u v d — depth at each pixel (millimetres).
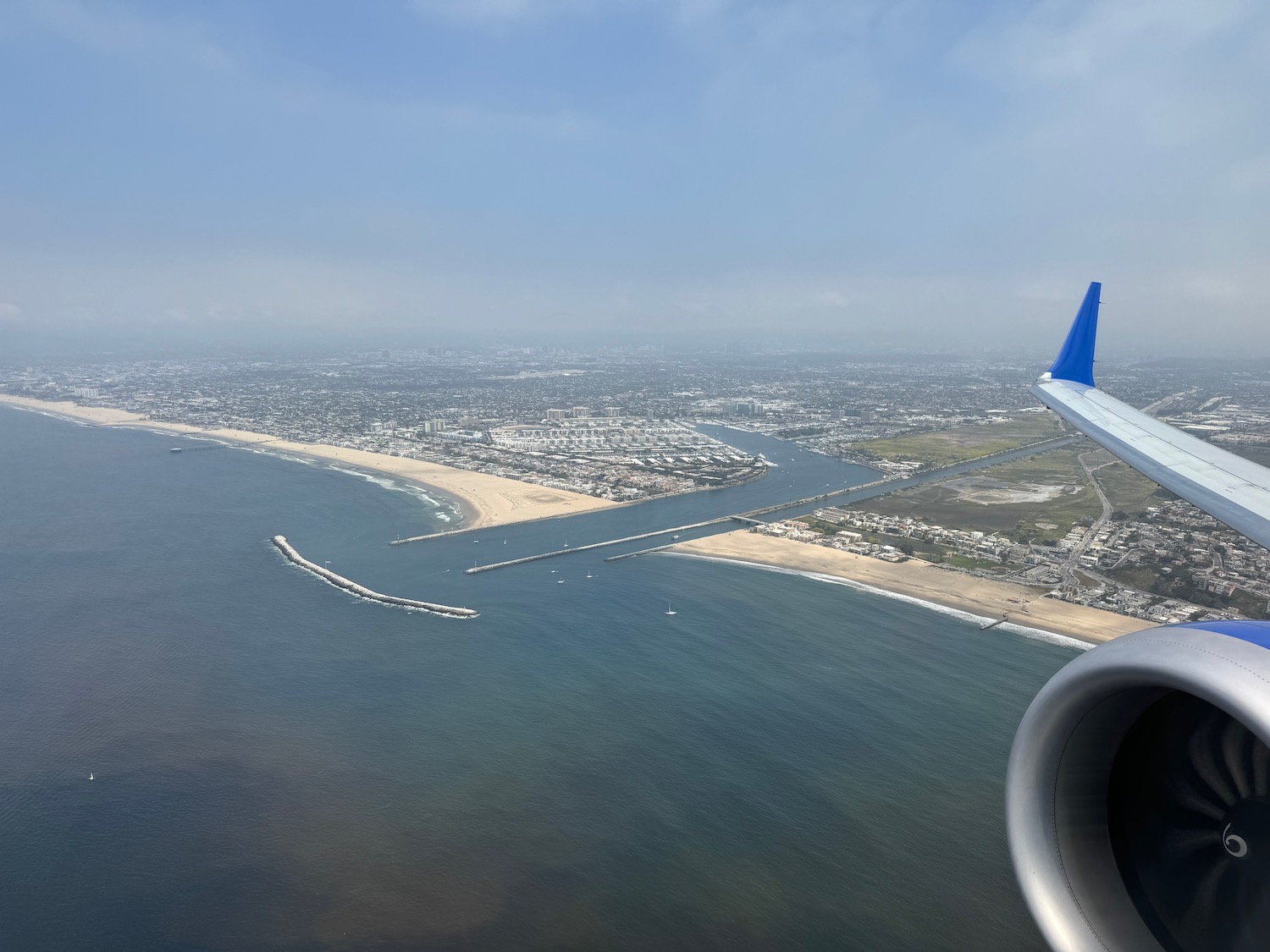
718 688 84688
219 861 57688
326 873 56312
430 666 91250
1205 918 8930
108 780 67812
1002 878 55375
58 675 88562
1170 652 8305
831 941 50000
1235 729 9305
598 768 69250
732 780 67250
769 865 56875
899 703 80812
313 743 73750
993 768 68875
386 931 51094
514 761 70438
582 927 51250
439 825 61500
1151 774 9703
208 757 71438
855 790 65750
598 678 87562
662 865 56875
